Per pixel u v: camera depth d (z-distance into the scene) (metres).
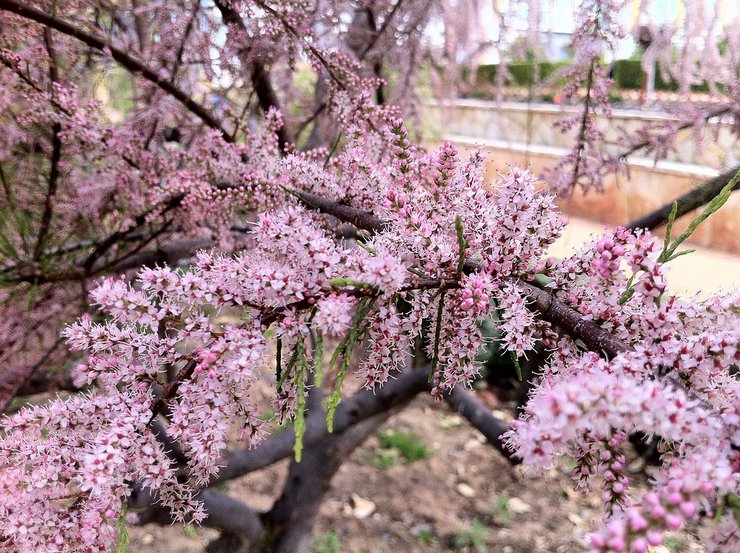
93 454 0.18
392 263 0.17
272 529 0.65
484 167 0.22
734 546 0.13
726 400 0.16
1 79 0.39
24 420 0.20
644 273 0.17
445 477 1.21
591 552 0.12
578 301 0.19
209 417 0.18
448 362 0.21
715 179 0.41
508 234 0.20
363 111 0.29
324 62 0.37
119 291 0.19
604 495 0.17
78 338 0.20
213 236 0.40
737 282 0.18
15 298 0.46
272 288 0.18
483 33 0.53
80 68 0.50
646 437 0.15
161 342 0.20
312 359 0.20
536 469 0.16
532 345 0.19
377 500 1.13
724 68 0.46
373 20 0.55
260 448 0.52
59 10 0.43
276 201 0.29
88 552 0.19
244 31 0.39
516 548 1.02
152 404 0.19
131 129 0.43
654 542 0.12
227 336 0.18
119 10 0.48
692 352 0.16
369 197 0.25
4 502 0.19
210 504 0.56
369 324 0.19
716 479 0.13
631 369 0.16
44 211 0.46
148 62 0.43
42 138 0.48
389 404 0.57
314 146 0.57
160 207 0.41
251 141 0.35
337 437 0.66
